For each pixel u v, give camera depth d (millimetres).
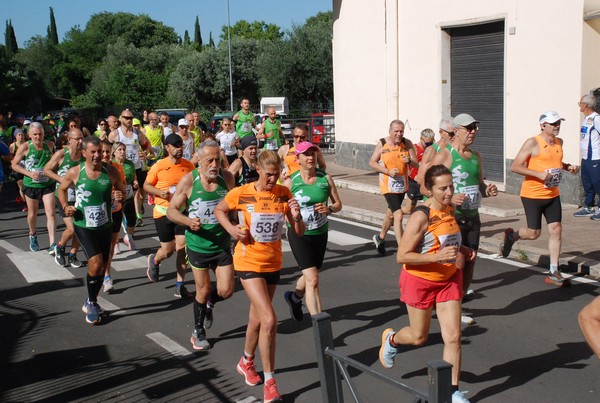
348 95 19453
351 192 15875
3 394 5305
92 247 6930
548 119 7473
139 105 51094
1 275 9180
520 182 13703
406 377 5438
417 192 11625
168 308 7559
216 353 6109
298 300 6668
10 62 52156
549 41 12797
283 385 5359
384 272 8852
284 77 41312
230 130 15914
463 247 4988
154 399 5168
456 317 4727
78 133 8727
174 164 7977
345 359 3473
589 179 11281
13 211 15227
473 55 15141
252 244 5117
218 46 54625
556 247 7801
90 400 5164
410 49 16562
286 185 6250
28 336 6699
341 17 19375
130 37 87688
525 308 7094
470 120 6473
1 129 17109
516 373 5453
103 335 6688
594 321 3004
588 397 4977
